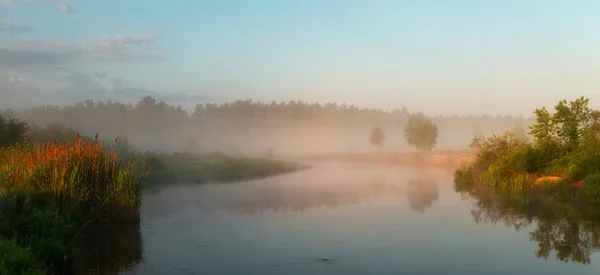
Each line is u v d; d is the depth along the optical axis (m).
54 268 9.34
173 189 24.97
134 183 14.71
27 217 10.86
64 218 11.59
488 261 10.26
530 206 17.95
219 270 9.64
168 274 9.38
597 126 22.81
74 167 13.55
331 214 16.56
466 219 15.39
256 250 11.27
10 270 7.38
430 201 19.91
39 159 14.00
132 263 10.12
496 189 23.78
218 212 17.06
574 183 20.77
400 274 9.33
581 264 9.97
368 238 12.57
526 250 11.17
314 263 10.16
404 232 13.35
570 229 13.59
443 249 11.33
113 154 15.23
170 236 12.80
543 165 23.44
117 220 14.27
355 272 9.47
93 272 9.47
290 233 13.30
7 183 13.14
